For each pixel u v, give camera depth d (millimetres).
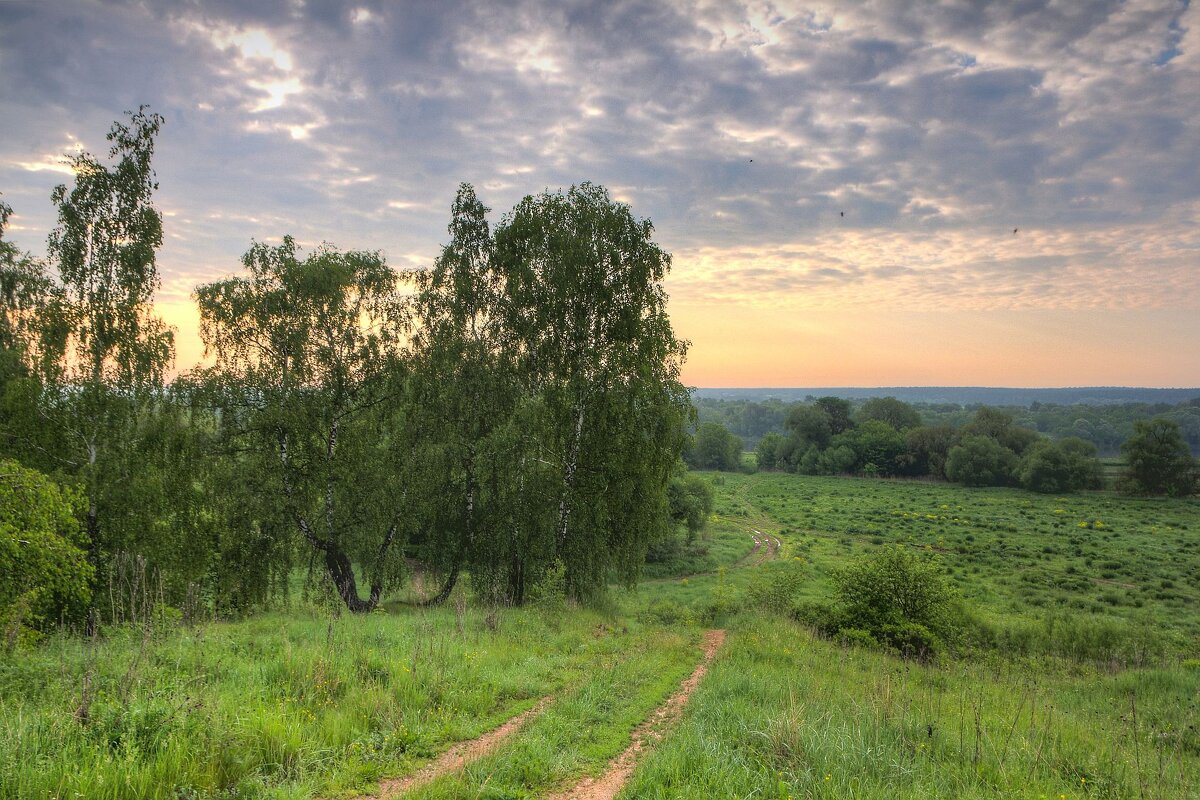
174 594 18703
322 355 21891
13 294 20438
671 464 25469
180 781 5965
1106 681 19281
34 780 5465
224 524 20594
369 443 22984
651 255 25000
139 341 19734
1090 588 44438
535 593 23219
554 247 24719
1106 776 8391
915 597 22312
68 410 18812
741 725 8727
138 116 20703
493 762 7148
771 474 150500
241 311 21078
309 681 9195
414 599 26578
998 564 53625
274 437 21562
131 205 20812
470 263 25734
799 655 17344
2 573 13602
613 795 6707
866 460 143750
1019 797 7152
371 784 6668
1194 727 12492
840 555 57188
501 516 23891
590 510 24469
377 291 23297
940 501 102938
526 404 23406
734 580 45094
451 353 24031
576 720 9180
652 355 24375
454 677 10391
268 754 6824
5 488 13805
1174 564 53719
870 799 6383
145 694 7609
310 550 22469
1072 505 97688
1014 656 23672
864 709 10102
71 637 13539
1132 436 109312
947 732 9758
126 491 18578
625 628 20375
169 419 19859
